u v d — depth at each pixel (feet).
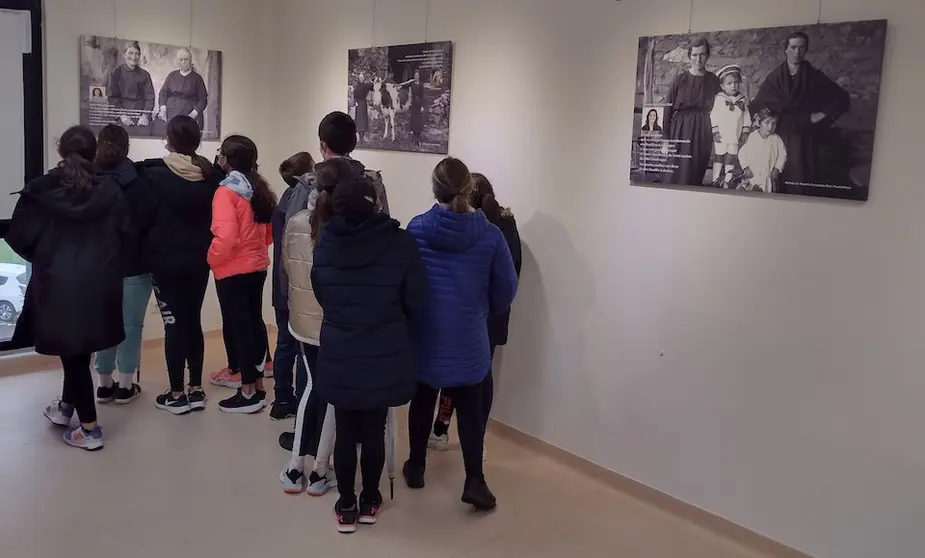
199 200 12.27
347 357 8.86
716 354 9.80
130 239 11.87
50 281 10.75
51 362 15.42
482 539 9.60
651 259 10.42
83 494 10.25
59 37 14.75
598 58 10.81
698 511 10.14
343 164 9.66
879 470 8.46
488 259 9.58
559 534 9.80
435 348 9.49
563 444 11.87
